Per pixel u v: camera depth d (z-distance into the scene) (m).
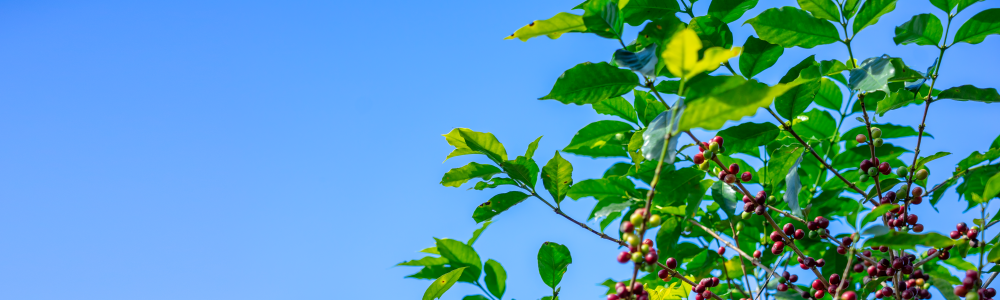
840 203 2.28
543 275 2.25
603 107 2.31
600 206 2.26
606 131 2.27
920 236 1.91
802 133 2.35
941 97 2.06
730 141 2.11
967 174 2.13
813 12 2.07
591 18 2.00
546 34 2.01
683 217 2.25
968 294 1.92
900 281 2.03
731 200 2.13
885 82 1.97
